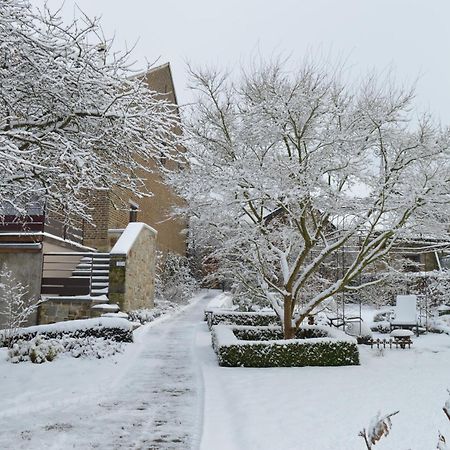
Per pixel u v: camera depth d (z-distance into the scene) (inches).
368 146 474.3
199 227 575.2
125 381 368.2
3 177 280.5
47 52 266.5
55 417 271.7
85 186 296.0
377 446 203.9
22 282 637.3
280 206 482.0
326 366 444.8
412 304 741.9
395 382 359.6
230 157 503.5
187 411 284.5
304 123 464.8
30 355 424.2
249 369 423.5
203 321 800.9
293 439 216.4
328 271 834.8
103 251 783.1
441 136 456.4
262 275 524.4
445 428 231.8
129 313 682.8
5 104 272.1
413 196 441.7
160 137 314.5
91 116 286.8
